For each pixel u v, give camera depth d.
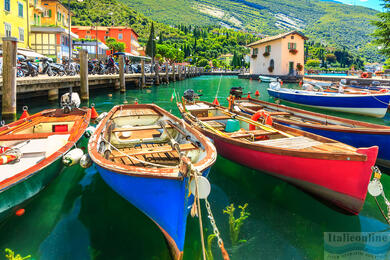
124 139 7.32
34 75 16.67
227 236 4.59
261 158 6.00
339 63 151.12
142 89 27.92
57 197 5.63
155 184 3.89
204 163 4.44
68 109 8.96
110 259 4.00
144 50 83.88
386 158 7.16
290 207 5.50
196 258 4.12
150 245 4.32
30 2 29.94
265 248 4.33
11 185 4.08
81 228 4.66
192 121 8.67
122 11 142.12
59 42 31.48
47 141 5.63
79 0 25.73
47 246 4.22
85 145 8.34
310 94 16.36
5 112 11.00
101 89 25.28
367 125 8.04
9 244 4.24
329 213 5.35
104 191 5.89
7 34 24.91
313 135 6.53
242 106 11.98
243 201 5.69
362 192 4.88
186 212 3.90
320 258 4.14
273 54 48.72
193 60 118.56
